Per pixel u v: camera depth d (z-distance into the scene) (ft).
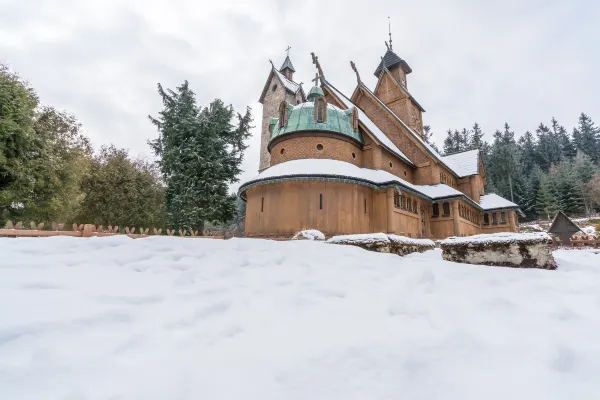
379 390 9.72
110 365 10.03
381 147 81.35
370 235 36.19
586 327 14.16
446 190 91.81
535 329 13.87
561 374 10.61
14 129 61.11
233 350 11.44
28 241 24.79
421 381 10.22
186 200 98.84
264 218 67.26
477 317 15.01
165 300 15.55
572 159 289.94
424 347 12.17
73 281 16.80
